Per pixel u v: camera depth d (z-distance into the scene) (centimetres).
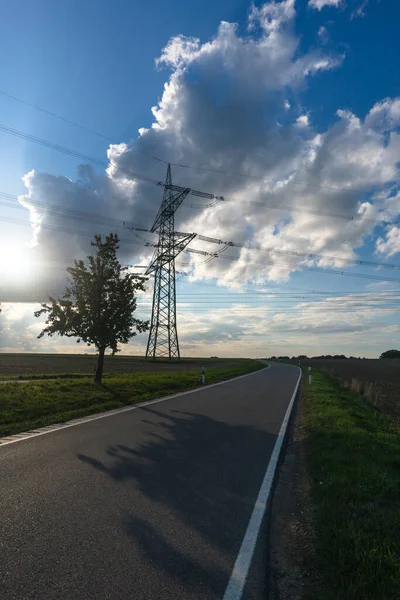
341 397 1805
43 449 725
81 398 1384
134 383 1964
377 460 643
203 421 1056
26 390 1435
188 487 532
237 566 332
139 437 837
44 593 285
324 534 374
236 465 646
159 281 5247
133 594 288
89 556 340
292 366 5738
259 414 1199
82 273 1936
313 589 300
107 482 541
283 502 502
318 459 656
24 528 392
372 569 309
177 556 346
